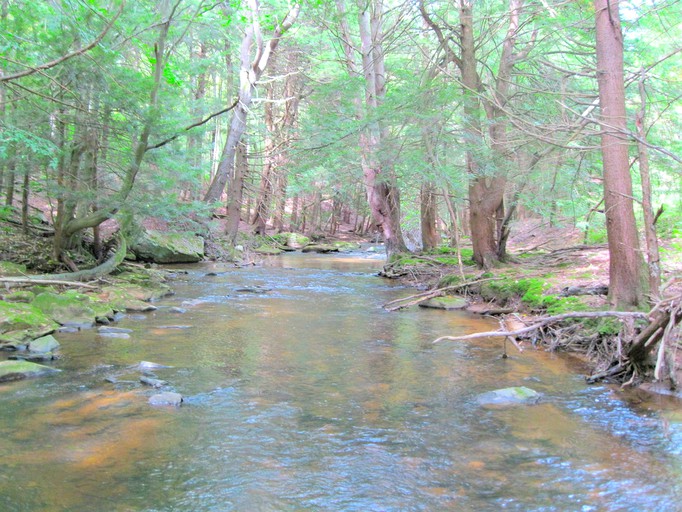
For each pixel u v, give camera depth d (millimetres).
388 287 16641
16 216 17219
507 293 12156
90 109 11523
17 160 11703
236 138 24453
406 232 29844
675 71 13148
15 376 6535
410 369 7520
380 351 8547
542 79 14344
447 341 9297
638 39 12703
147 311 11453
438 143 13375
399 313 12117
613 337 7520
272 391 6418
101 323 9945
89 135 12273
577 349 8328
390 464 4516
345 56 22031
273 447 4812
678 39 13734
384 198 20891
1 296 9891
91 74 10992
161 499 3854
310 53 26812
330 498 3938
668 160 12547
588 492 4062
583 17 12961
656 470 4438
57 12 10164
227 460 4520
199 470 4328
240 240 29109
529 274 13148
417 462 4562
